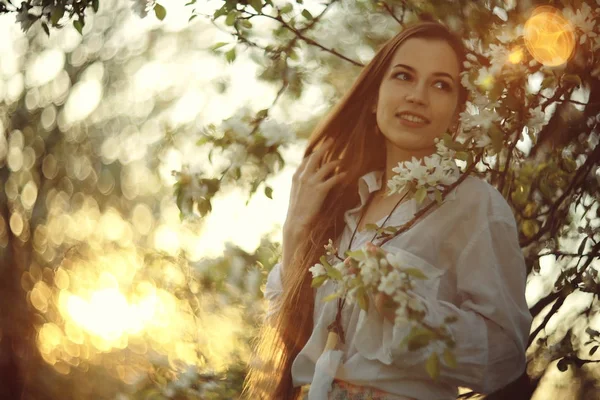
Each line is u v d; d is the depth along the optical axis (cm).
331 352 167
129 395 292
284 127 226
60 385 763
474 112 187
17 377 841
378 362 162
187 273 327
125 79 927
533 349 263
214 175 226
